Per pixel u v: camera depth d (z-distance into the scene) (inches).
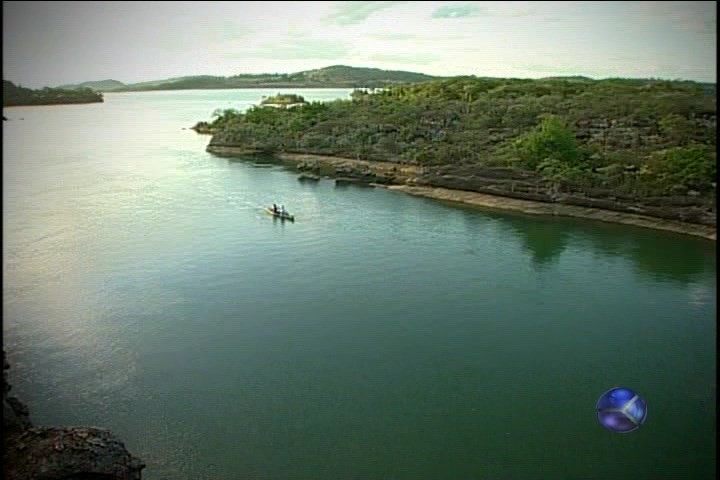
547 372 915.4
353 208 1882.4
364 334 1032.2
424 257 1425.9
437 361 946.1
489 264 1382.9
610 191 1817.2
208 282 1256.8
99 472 614.5
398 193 2081.7
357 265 1365.7
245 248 1477.6
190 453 722.2
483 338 1024.2
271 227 1656.0
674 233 1605.6
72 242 1510.8
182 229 1632.6
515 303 1168.2
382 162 2519.7
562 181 1899.6
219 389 859.4
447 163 2287.2
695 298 1192.8
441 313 1120.8
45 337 1006.4
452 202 1957.4
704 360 951.6
